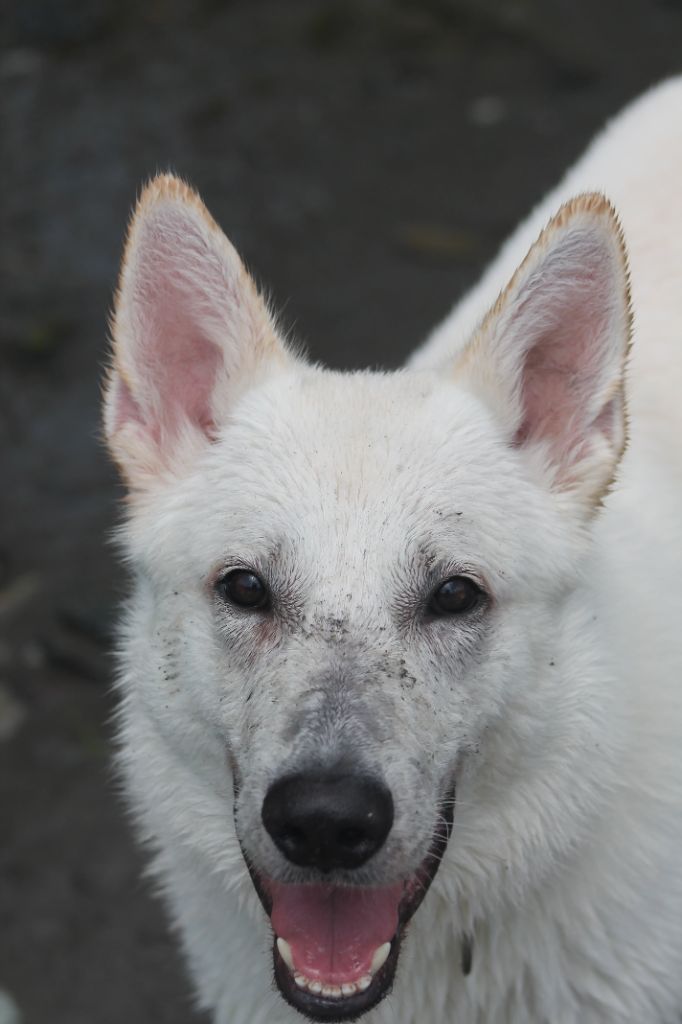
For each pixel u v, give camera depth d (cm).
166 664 474
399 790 410
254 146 1304
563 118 1338
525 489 473
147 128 1312
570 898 495
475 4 1457
